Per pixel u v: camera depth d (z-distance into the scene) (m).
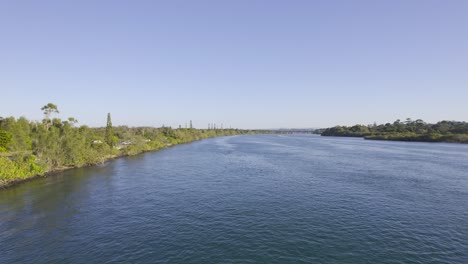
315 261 18.92
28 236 24.02
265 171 54.53
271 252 20.23
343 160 70.75
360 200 33.06
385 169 55.72
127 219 27.75
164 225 25.86
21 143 67.44
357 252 20.16
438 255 19.70
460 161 67.62
